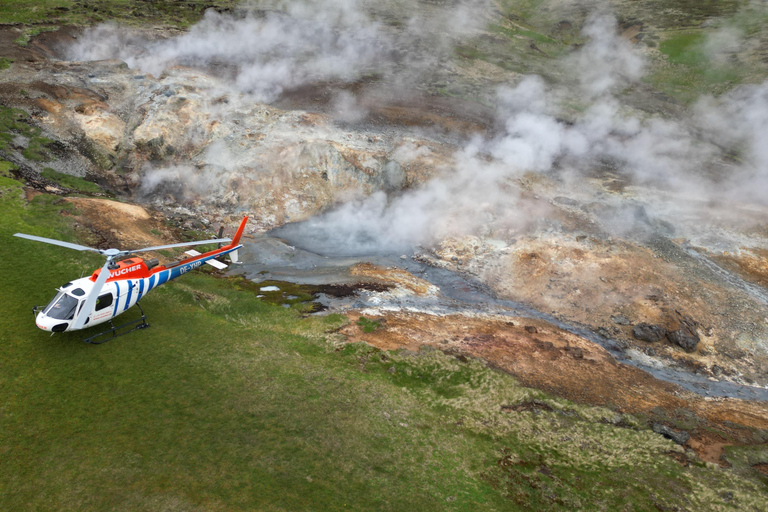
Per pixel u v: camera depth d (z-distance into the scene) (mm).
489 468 18359
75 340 19453
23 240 26797
